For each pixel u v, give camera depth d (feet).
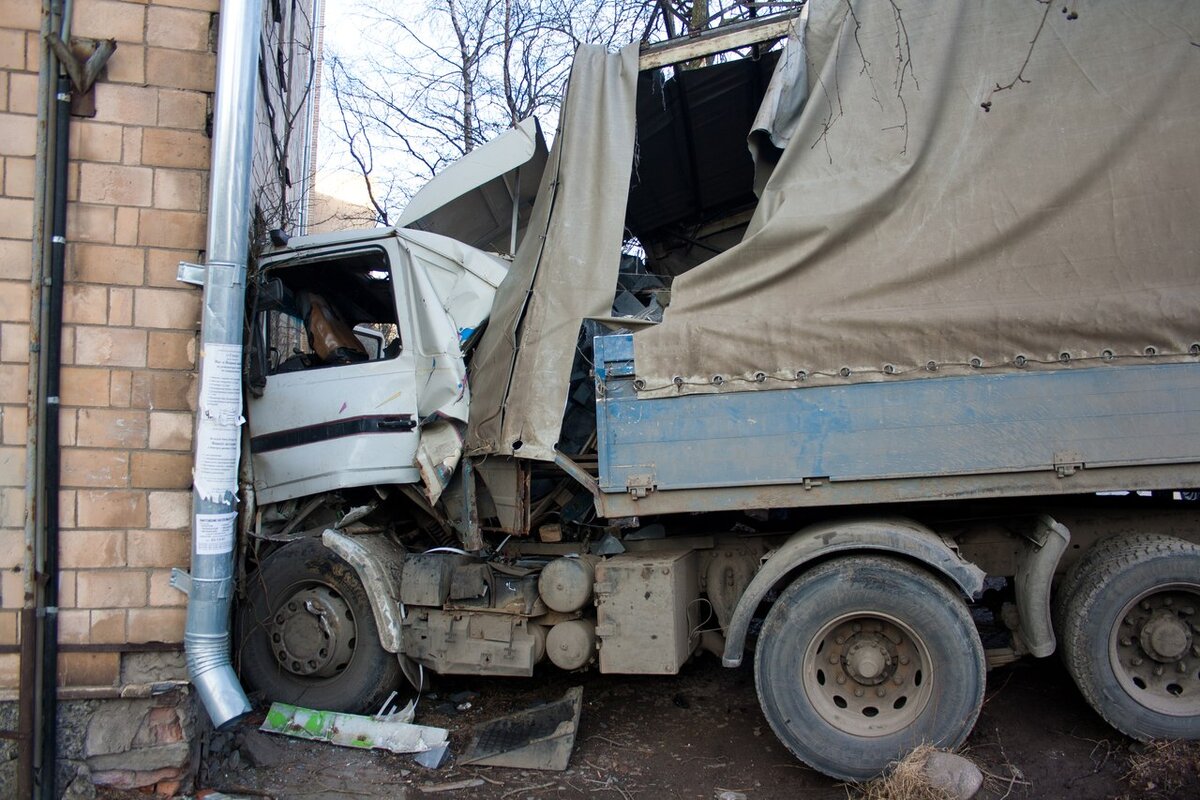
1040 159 12.29
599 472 12.57
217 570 11.72
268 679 15.07
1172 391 11.41
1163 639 12.02
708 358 12.46
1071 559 13.30
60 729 11.57
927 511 13.47
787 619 12.14
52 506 11.50
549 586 13.78
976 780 11.23
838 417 12.09
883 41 13.01
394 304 15.66
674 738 14.05
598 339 12.75
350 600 14.79
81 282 11.76
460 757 13.47
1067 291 11.91
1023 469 11.63
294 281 16.66
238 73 11.91
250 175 12.18
